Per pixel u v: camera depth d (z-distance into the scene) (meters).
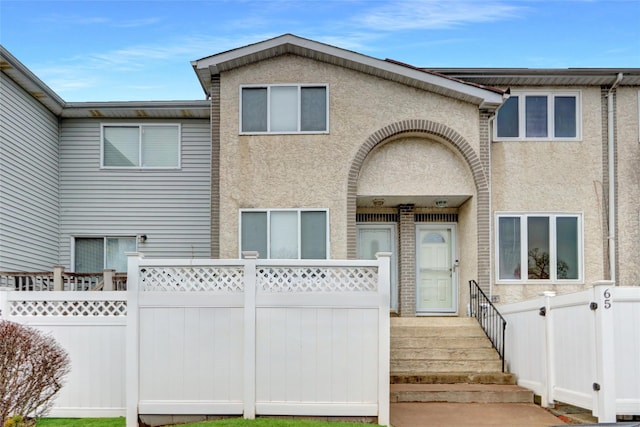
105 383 9.50
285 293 8.89
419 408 9.74
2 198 12.71
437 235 15.43
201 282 9.02
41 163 14.91
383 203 14.85
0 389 7.64
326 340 8.84
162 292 8.97
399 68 13.33
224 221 13.41
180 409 8.80
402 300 14.84
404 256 14.98
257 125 13.65
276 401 8.78
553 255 14.41
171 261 9.05
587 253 14.45
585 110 14.78
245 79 13.76
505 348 11.66
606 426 5.56
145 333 8.94
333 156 13.51
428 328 12.59
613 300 7.97
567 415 9.05
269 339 8.86
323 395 8.77
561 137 14.74
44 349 8.07
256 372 8.83
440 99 13.60
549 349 9.56
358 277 8.96
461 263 14.70
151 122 16.31
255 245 13.36
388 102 13.60
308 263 8.95
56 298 9.65
